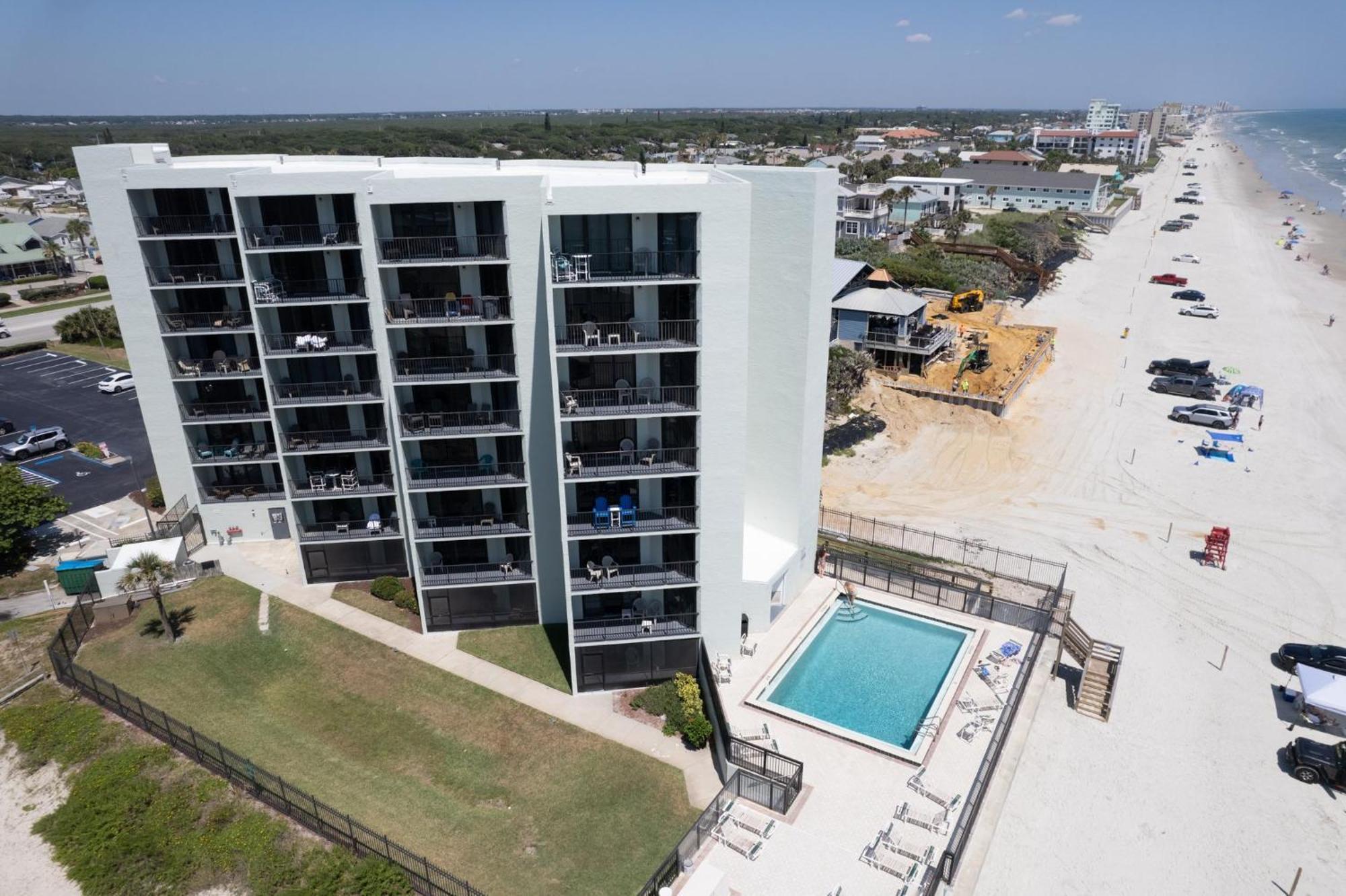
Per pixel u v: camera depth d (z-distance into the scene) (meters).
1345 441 64.62
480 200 32.56
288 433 40.47
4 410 72.31
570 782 29.81
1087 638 36.88
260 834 27.36
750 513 40.56
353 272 38.19
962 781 29.22
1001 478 58.41
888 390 71.38
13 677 36.31
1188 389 73.94
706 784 29.78
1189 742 33.09
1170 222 170.88
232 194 34.25
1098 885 26.50
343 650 37.56
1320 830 29.02
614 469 32.31
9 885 26.39
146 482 56.88
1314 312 103.81
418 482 36.34
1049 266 130.12
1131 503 54.69
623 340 31.38
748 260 29.91
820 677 35.50
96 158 39.84
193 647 37.88
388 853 25.89
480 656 37.19
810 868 25.47
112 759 30.88
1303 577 45.97
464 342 35.78
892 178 189.00
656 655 34.91
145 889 25.88
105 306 107.62
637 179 36.31
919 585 41.41
